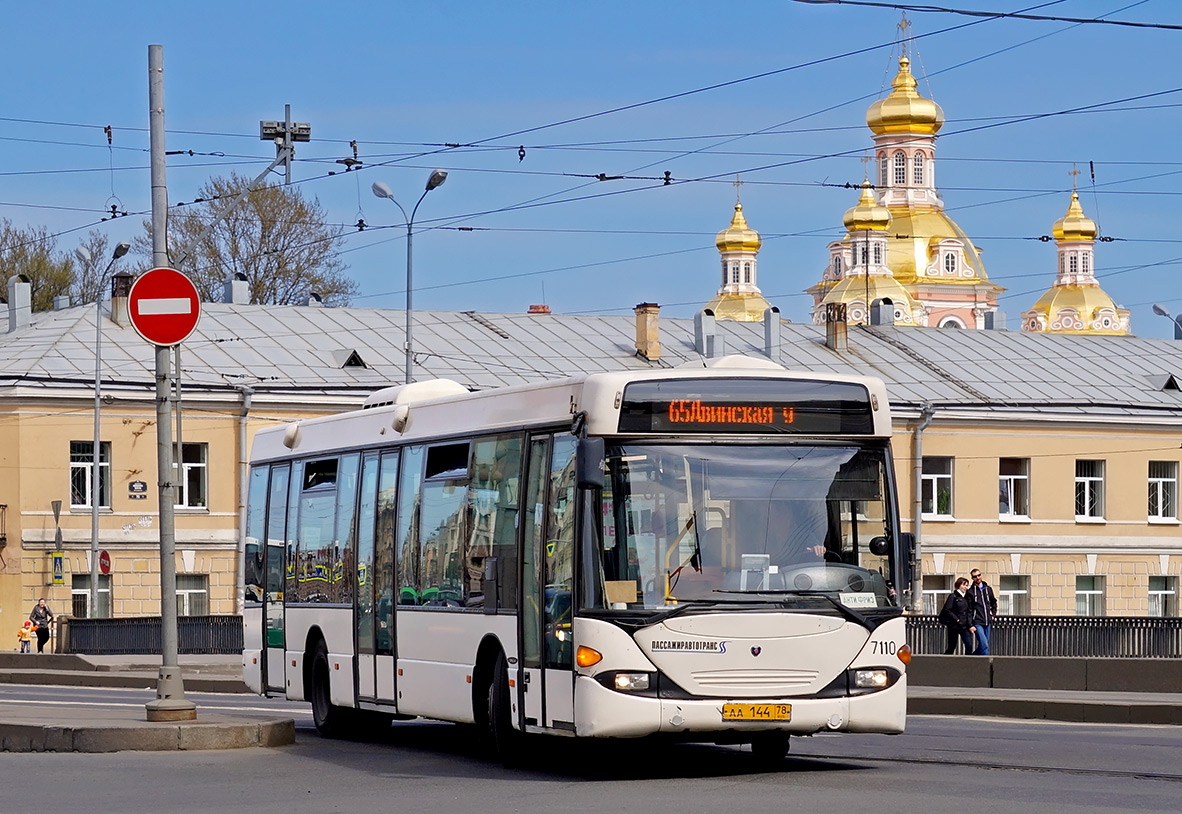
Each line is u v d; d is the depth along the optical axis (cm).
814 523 1315
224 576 5031
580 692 1283
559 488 1359
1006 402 5850
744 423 1321
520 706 1396
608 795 1207
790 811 1087
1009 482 5853
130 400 4909
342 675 1767
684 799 1169
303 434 1956
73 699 2509
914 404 5691
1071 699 2208
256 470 2091
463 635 1508
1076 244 15688
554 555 1353
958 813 1066
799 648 1287
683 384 1317
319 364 5341
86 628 4231
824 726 1287
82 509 4866
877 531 1331
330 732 1812
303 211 7038
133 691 2872
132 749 1545
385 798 1217
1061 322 15575
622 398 1304
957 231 14462
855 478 1333
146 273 1620
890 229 14188
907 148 14462
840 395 1341
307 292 6975
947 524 5719
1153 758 1463
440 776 1372
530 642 1386
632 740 1677
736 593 1287
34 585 4781
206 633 4131
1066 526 5856
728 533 1300
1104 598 5900
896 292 13562
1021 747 1599
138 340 5209
